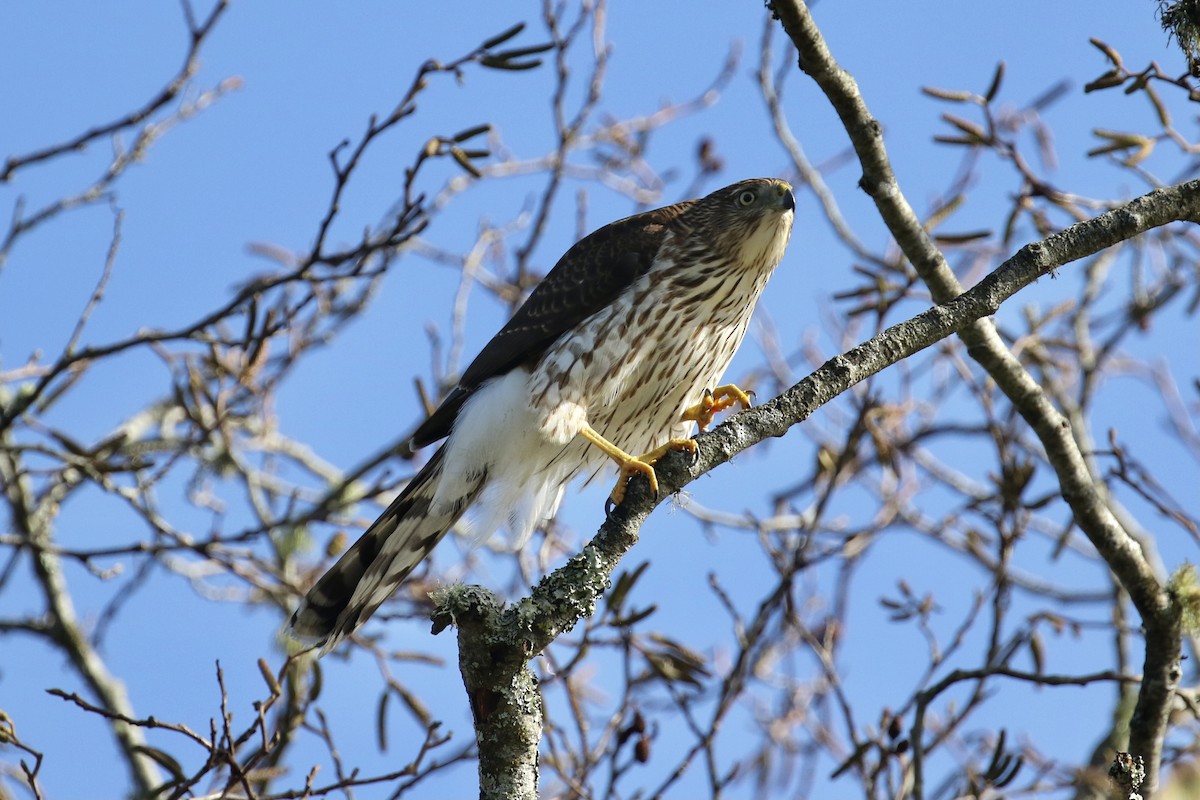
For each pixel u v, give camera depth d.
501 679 6.76
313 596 10.57
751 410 7.22
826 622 12.31
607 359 10.45
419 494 10.75
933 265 8.79
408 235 10.99
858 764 10.54
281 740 9.31
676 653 10.80
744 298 10.77
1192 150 9.98
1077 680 9.66
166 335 11.67
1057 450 8.83
